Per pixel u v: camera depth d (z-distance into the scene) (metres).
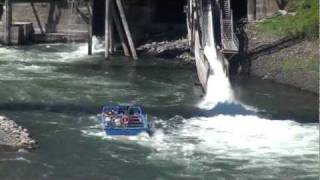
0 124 61.09
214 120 68.81
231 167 55.16
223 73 85.75
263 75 89.75
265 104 76.56
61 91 80.50
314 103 77.25
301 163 56.06
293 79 86.19
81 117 69.00
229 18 100.94
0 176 52.06
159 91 82.38
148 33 114.88
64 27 118.38
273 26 102.06
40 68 94.75
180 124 67.00
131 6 117.69
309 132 64.50
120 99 77.50
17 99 75.75
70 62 100.19
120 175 53.25
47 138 61.41
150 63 100.25
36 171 53.38
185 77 90.94
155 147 59.69
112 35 105.50
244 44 98.31
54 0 118.25
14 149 57.66
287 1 109.38
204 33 96.25
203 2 101.88
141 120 64.50
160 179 52.56
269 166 55.47
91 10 112.44
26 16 119.44
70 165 54.94
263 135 63.50
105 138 61.81
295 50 92.75
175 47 107.19
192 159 56.81
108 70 94.81
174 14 122.69
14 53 106.19
